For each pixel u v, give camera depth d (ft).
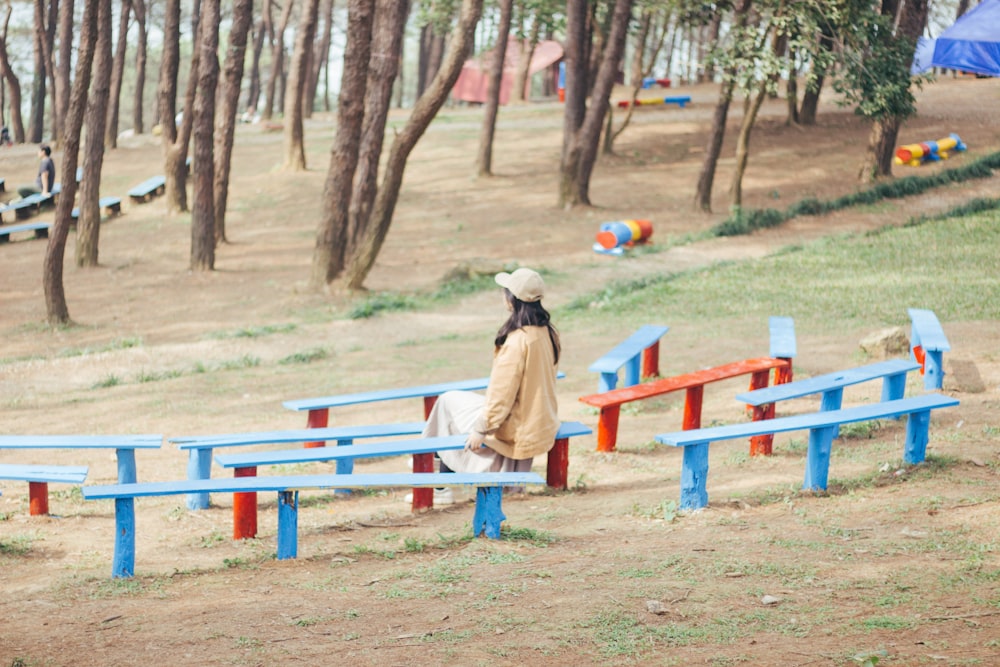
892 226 66.28
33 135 165.68
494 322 52.80
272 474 26.94
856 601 14.08
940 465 21.59
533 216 82.69
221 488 17.71
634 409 31.96
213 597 15.99
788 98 105.50
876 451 23.86
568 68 84.23
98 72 73.20
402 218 85.15
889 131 82.74
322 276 62.13
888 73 72.23
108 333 56.44
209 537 20.86
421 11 112.57
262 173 105.29
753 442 25.04
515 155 107.04
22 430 34.63
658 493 21.86
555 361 21.20
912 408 21.50
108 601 16.11
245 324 56.08
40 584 17.46
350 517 21.99
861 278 52.01
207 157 71.26
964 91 120.78
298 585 16.42
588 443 27.89
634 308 50.85
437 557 17.74
